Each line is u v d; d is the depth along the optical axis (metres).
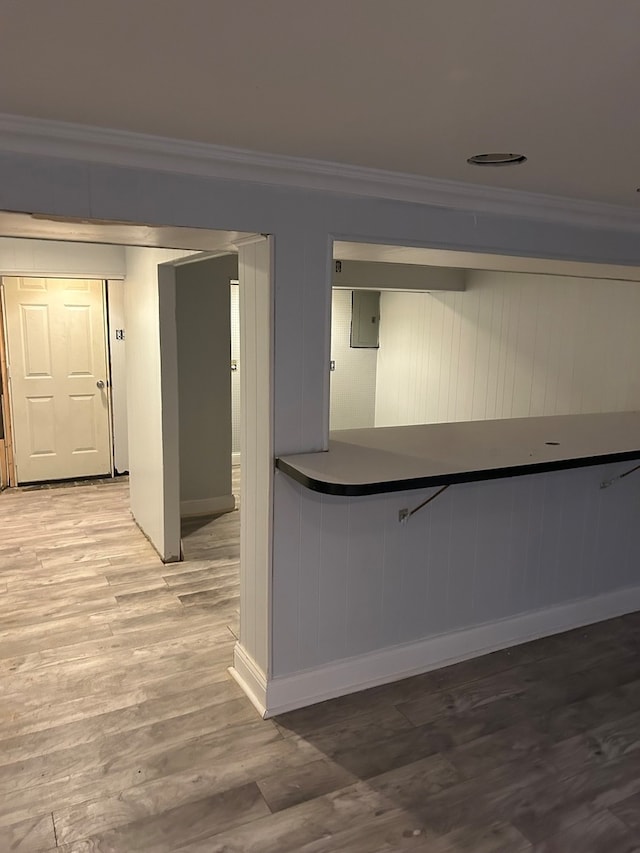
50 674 2.66
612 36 1.11
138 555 3.99
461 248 2.49
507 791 2.04
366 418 6.96
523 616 2.99
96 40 1.15
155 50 1.19
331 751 2.22
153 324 3.75
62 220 1.82
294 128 1.67
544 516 2.97
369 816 1.93
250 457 2.41
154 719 2.38
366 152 1.90
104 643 2.92
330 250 2.22
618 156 1.90
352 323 6.65
